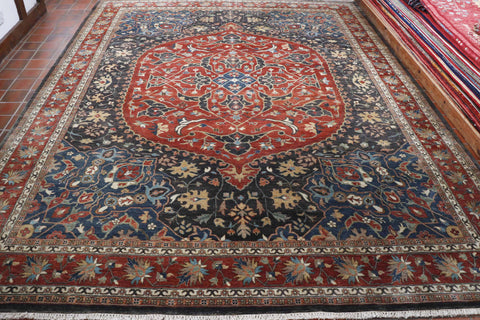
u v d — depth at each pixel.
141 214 2.24
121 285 1.89
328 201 2.36
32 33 4.02
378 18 4.27
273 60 3.72
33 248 2.03
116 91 3.24
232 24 4.31
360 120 3.01
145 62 3.63
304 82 3.43
